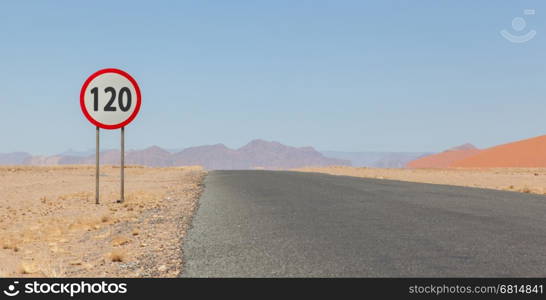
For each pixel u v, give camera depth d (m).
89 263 6.19
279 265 5.54
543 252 6.10
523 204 11.47
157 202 13.38
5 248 7.47
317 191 15.45
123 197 13.59
